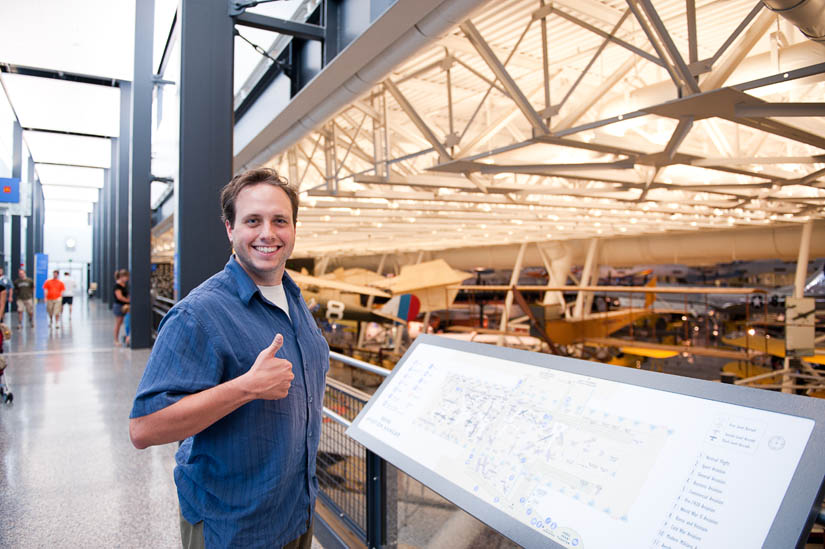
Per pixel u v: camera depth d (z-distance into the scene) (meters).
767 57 4.41
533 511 1.36
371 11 3.96
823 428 1.03
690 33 3.75
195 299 1.35
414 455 1.79
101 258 34.97
